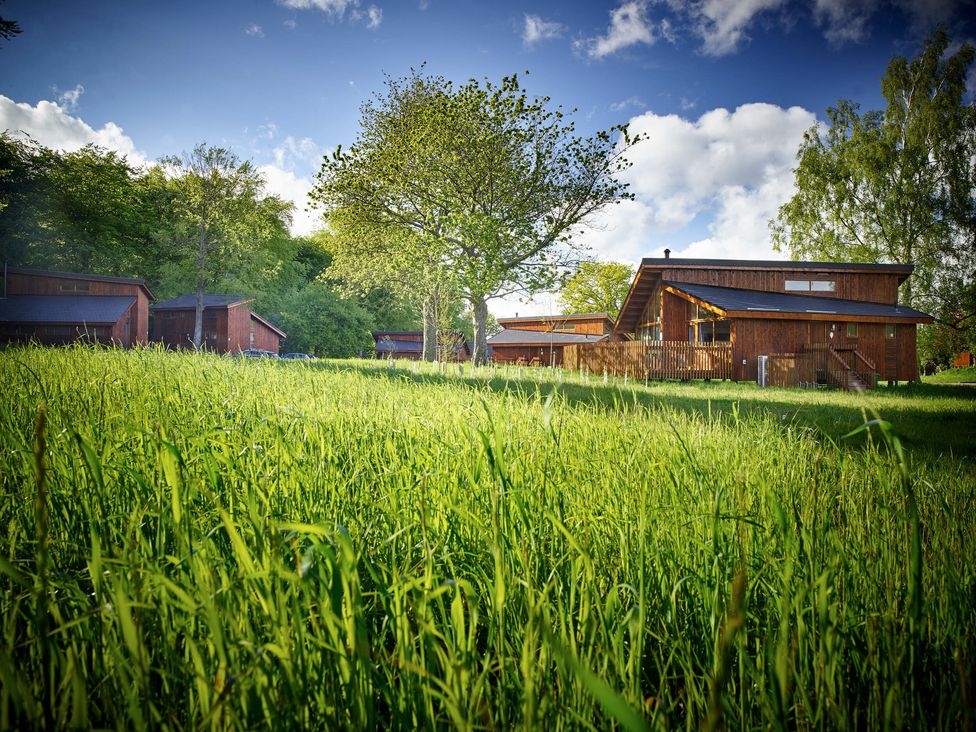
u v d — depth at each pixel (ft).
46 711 3.03
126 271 175.32
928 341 137.80
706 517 5.29
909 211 122.83
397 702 3.09
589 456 7.82
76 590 3.54
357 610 2.85
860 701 3.89
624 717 1.44
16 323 115.55
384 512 5.73
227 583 3.23
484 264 78.95
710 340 91.30
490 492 5.73
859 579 4.79
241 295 184.85
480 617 4.42
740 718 3.32
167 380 14.65
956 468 14.05
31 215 150.30
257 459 6.14
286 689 2.82
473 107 85.46
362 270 117.19
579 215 87.51
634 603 4.41
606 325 190.80
